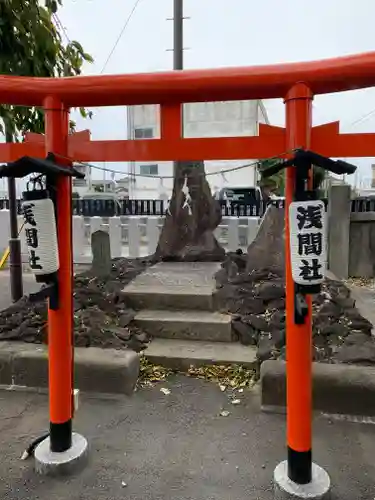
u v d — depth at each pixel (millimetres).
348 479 2418
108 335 3977
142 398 3393
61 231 2387
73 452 2545
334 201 6906
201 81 2150
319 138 2156
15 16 3488
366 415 3012
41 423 3057
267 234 5574
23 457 2639
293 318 2172
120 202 9266
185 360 3842
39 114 4289
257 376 3658
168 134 2328
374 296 6059
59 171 2172
